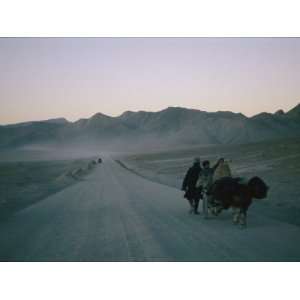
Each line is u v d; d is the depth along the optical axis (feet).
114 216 46.57
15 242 33.32
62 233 36.91
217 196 39.14
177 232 36.04
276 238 32.14
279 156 159.33
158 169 170.50
